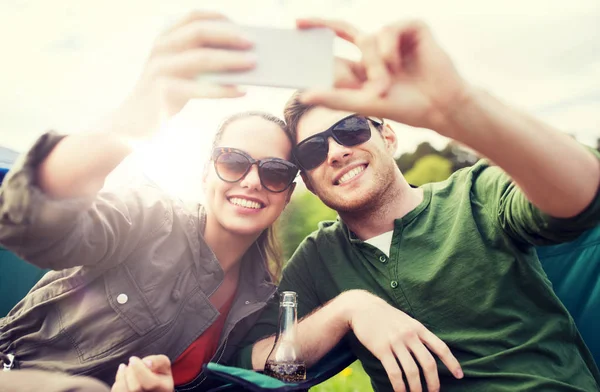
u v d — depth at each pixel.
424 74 0.45
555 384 0.67
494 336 0.72
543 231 0.62
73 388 0.47
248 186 0.76
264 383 0.58
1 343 0.74
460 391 0.71
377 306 0.71
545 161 0.49
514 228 0.70
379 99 0.45
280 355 0.68
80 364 0.70
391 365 0.65
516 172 0.51
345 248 0.84
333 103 0.46
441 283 0.75
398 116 0.46
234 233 0.79
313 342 0.72
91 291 0.73
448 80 0.45
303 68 0.46
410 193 0.83
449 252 0.75
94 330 0.71
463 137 0.48
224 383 0.76
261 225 0.79
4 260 0.88
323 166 0.80
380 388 0.79
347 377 1.33
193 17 0.48
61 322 0.72
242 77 0.46
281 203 0.80
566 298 0.82
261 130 0.79
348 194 0.79
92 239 0.66
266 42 0.46
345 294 0.75
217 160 0.77
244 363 0.75
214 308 0.77
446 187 0.84
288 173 0.79
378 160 0.79
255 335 0.80
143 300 0.72
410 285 0.76
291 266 0.86
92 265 0.71
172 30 0.48
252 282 0.83
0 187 0.55
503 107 0.48
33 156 0.53
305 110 0.81
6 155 0.91
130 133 0.52
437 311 0.75
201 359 0.77
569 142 0.51
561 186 0.51
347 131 0.78
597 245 0.81
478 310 0.73
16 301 0.88
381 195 0.79
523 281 0.73
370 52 0.45
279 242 0.89
